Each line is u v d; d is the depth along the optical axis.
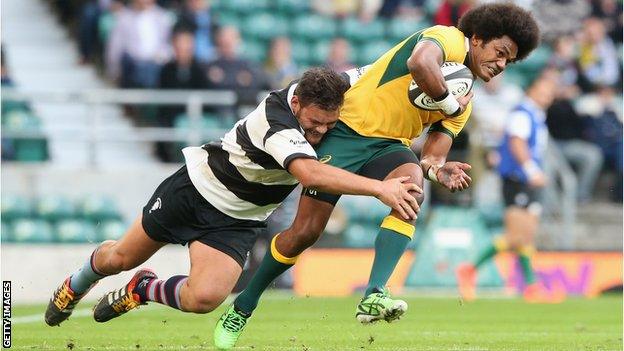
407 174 23.03
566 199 58.56
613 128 62.69
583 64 65.25
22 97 53.28
